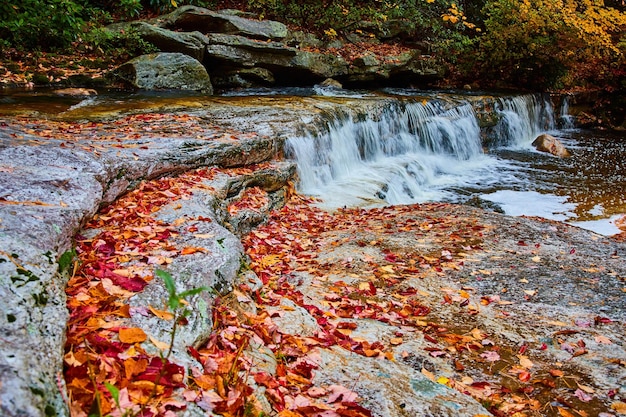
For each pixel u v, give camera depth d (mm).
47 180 3289
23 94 8133
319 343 2842
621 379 2889
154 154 4812
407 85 14367
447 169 9828
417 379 2645
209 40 11055
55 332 1843
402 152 9680
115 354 1938
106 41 10594
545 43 14000
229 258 3121
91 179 3562
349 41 14461
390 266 4328
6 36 9711
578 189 8664
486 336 3316
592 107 15117
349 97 10125
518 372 2941
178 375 1919
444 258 4547
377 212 6199
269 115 7695
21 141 4457
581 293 3971
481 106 11695
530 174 9578
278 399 2129
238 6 14156
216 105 8305
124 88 9672
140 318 2256
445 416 2320
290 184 6402
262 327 2762
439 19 16047
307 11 13930
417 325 3424
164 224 3533
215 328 2527
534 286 4066
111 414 1624
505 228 5445
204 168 5285
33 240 2383
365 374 2600
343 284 3953
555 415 2602
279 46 11664
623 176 9539
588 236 5430
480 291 3965
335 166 7938
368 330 3260
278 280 3883
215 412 1857
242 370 2244
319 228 5457
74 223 2877
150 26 10703
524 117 12961
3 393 1382
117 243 3084
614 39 15250
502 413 2543
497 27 14445
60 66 9711
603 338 3299
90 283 2480
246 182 5473
